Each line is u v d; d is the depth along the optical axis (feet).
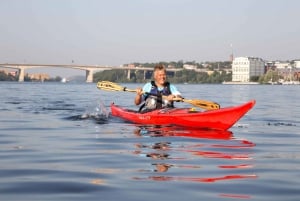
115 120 41.47
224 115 33.73
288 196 15.48
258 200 15.01
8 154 23.62
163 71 38.99
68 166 20.44
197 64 647.15
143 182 17.35
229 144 27.50
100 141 28.43
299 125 40.34
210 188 16.51
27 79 593.42
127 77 424.05
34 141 28.55
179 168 20.03
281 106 70.38
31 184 17.02
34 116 46.91
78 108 59.31
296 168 20.27
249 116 50.49
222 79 546.26
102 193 15.76
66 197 15.25
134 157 22.71
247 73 572.51
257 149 25.89
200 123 34.83
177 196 15.38
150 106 39.37
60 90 157.89
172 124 36.58
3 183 17.19
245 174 18.90
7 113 50.96
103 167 20.21
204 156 23.12
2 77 504.02
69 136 30.89
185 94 124.77
